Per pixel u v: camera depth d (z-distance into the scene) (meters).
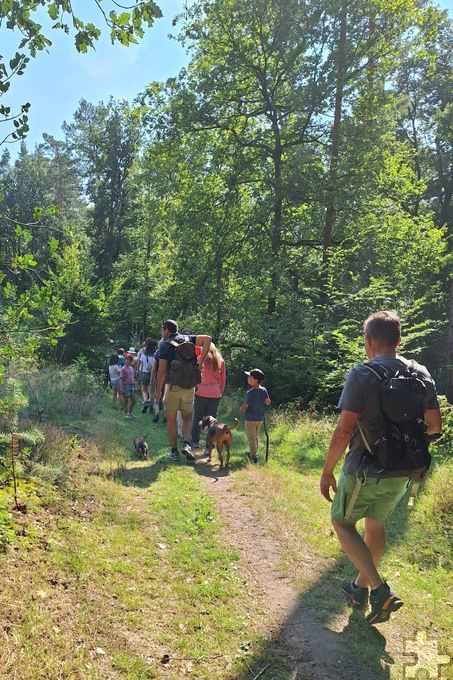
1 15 3.17
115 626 3.16
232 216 22.56
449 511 5.77
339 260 20.00
